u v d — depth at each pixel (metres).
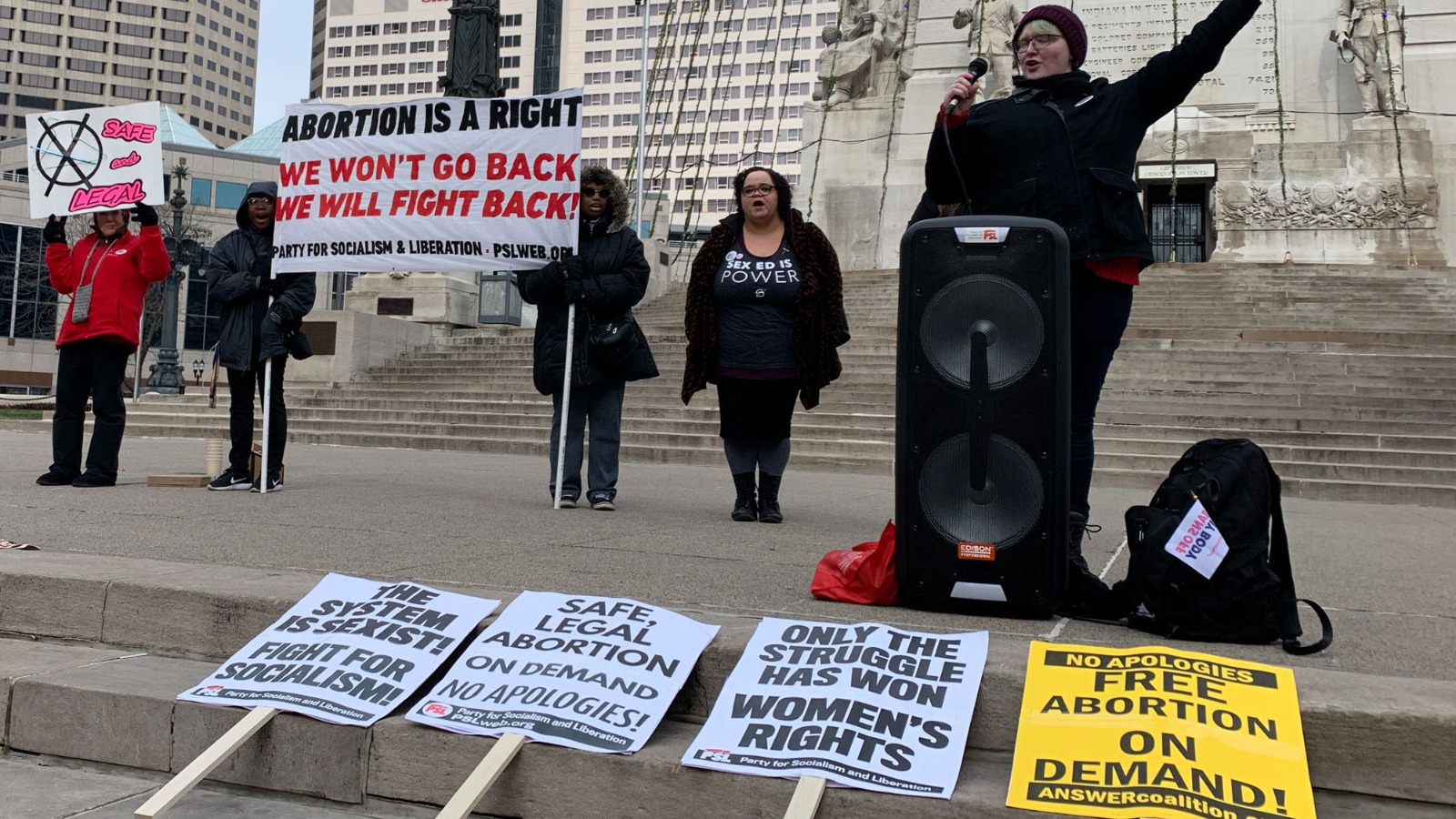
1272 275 19.47
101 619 3.42
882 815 2.33
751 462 6.10
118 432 7.05
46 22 138.12
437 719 2.67
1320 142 23.23
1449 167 22.66
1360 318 16.69
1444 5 23.25
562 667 2.80
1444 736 2.26
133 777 2.87
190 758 2.82
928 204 3.92
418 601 3.14
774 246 5.90
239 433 6.97
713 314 5.96
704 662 2.82
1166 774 2.26
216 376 15.88
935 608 3.35
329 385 16.91
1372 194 22.53
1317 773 2.33
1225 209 23.33
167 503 5.98
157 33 144.25
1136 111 3.66
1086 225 3.56
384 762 2.66
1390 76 22.67
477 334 19.30
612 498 6.48
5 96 135.88
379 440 13.88
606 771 2.51
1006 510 3.20
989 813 2.27
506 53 132.25
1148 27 23.83
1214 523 3.00
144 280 7.07
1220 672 2.47
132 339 7.00
